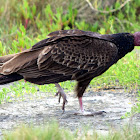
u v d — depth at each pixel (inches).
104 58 389.4
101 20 735.1
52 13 681.0
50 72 378.0
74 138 312.2
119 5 717.9
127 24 711.7
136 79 466.6
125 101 432.5
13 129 345.7
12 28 647.8
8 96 435.2
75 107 419.5
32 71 372.8
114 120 372.8
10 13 704.4
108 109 408.2
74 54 378.6
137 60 539.5
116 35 404.5
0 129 349.4
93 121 372.5
